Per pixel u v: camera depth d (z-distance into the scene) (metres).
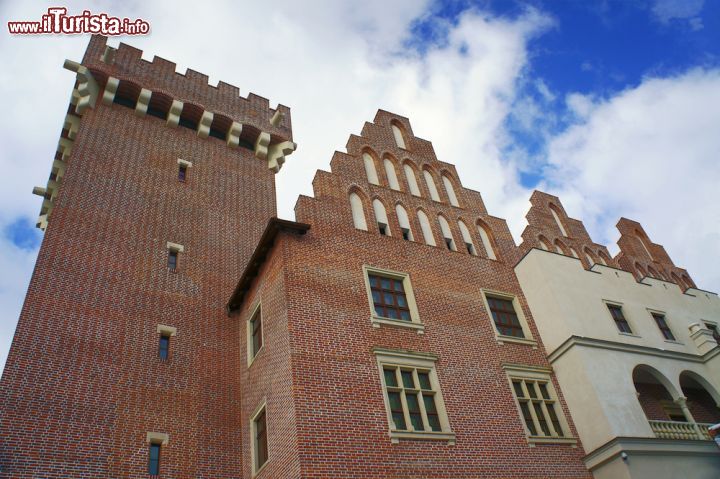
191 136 32.62
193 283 25.50
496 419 20.17
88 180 26.00
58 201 24.27
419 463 17.30
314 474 15.63
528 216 32.41
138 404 20.28
